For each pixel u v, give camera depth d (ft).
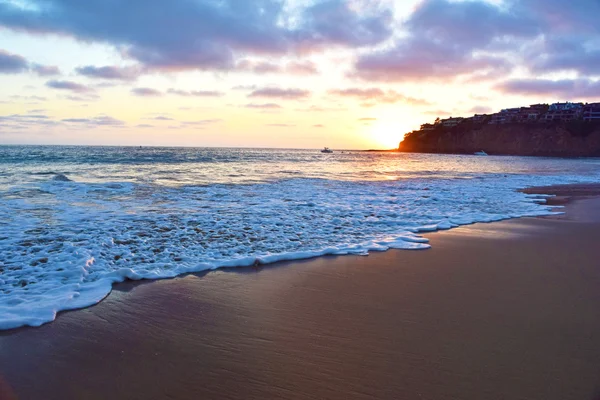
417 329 12.68
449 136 484.74
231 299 15.28
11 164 92.94
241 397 9.13
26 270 17.71
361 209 37.60
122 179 63.05
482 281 17.66
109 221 28.96
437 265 20.13
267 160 147.02
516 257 21.88
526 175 98.02
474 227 30.76
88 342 11.70
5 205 35.55
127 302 14.82
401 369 10.29
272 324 13.03
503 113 453.99
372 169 112.68
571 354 11.08
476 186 65.21
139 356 10.94
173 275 17.92
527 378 9.84
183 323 13.08
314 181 67.26
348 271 18.99
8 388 9.37
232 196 45.09
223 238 24.81
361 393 9.27
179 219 30.30
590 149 347.77
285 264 20.08
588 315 13.88
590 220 34.58
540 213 38.27
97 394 9.21
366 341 11.86
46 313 13.43
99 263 19.08
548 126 385.91
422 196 49.32
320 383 9.68
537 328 12.76
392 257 21.65
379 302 15.05
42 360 10.68
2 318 12.85
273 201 41.60
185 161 117.19
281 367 10.41
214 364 10.55
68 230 25.66
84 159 112.37
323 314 13.88
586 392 9.26
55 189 47.50
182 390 9.37
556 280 17.84
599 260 21.40
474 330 12.61
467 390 9.34
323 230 28.09
